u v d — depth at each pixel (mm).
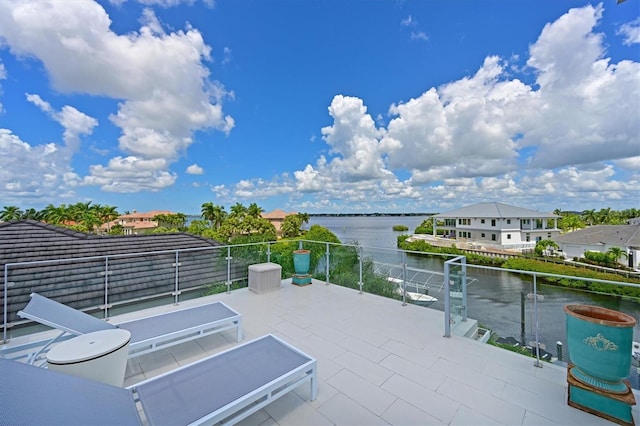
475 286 3916
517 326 3389
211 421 1513
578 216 43938
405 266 4488
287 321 3639
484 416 1906
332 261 5773
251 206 50719
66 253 7332
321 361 2654
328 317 3768
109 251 7855
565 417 1889
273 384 1830
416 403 2051
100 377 1857
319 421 1868
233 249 5418
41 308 2344
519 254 24500
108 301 4258
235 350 2293
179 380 1858
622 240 21625
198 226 47969
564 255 24219
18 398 1159
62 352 1862
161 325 2852
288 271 6598
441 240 31141
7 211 48469
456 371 2477
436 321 3627
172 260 5066
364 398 2111
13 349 2748
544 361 2594
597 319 1981
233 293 4945
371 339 3115
